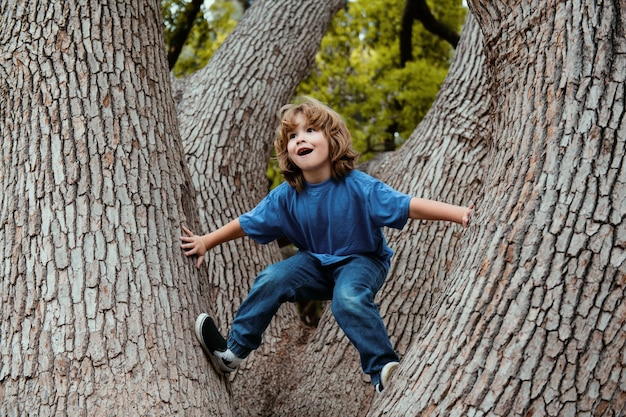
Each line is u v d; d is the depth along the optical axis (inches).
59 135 119.7
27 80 124.0
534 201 98.2
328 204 126.0
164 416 105.1
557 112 100.3
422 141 202.8
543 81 103.3
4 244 115.6
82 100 122.0
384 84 391.5
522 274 96.0
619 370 91.0
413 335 167.3
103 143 120.3
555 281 93.7
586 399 90.6
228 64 225.3
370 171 230.8
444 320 102.7
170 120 134.5
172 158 130.3
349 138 128.4
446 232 178.1
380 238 129.3
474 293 99.7
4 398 105.7
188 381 111.0
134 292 112.6
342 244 126.3
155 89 132.5
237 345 124.4
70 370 105.3
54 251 112.9
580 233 94.1
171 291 117.0
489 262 99.7
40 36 126.1
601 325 91.4
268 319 125.8
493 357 94.7
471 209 112.7
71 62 124.2
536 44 106.1
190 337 116.3
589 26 101.7
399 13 416.2
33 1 128.7
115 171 119.2
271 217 131.3
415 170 196.2
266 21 238.1
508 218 100.1
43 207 115.7
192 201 133.8
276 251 212.8
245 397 174.4
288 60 232.5
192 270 125.3
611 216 93.6
